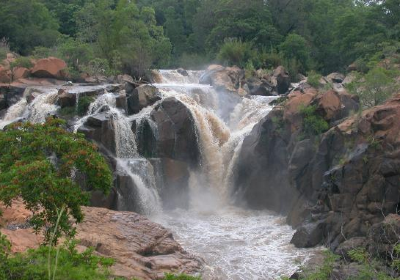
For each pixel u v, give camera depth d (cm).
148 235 1652
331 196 1783
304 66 4941
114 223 1681
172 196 2392
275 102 2947
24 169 949
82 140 1106
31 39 4628
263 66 4606
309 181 2023
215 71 3794
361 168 1695
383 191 1638
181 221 2178
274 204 2316
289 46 4884
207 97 3161
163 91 2764
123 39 3988
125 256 1451
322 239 1772
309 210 1966
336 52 5078
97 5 4706
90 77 3353
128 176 2169
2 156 1077
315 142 2048
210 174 2553
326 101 2102
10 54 3897
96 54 4006
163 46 4303
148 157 2416
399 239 1322
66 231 1043
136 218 1755
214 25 5888
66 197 979
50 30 4747
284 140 2250
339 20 4816
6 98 2906
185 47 6184
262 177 2347
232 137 2642
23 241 1291
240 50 4675
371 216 1644
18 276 765
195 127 2506
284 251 1739
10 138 1088
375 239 1474
